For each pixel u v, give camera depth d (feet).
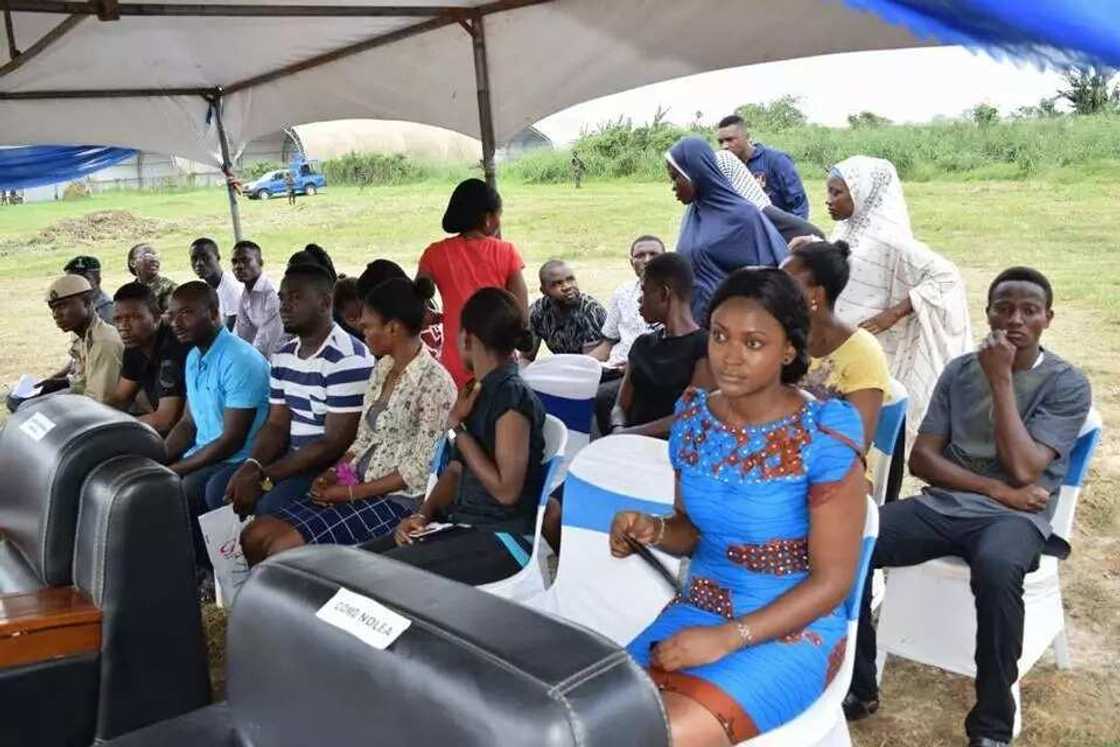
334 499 11.30
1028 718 10.16
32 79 20.95
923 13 7.79
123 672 8.29
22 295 53.31
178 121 24.77
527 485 10.07
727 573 7.26
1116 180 45.52
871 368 9.41
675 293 11.53
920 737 9.94
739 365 6.81
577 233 51.29
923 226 41.83
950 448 10.50
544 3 16.48
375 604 4.19
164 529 8.40
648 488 8.79
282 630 4.49
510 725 3.49
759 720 6.58
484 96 17.66
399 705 3.84
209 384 13.67
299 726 4.43
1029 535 9.37
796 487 6.93
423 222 63.10
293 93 22.93
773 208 16.10
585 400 12.76
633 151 63.05
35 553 8.69
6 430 9.62
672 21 15.44
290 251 57.67
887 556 9.94
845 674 7.27
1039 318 9.76
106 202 82.74
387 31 18.74
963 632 9.89
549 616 4.01
